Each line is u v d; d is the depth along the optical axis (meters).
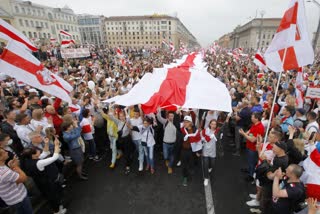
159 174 5.31
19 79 3.88
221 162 5.84
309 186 3.00
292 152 3.48
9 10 47.34
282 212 2.80
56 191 3.85
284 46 4.48
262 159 3.70
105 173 5.35
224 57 33.06
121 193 4.62
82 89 8.16
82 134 5.54
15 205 3.04
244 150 6.50
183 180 4.98
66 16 66.06
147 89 6.00
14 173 2.91
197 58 13.87
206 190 4.69
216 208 4.18
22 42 5.16
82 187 4.80
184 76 6.48
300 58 4.39
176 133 5.07
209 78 6.48
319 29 14.44
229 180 5.04
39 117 4.52
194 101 5.23
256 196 4.21
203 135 4.81
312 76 12.12
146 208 4.20
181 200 4.41
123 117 5.21
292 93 7.55
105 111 5.70
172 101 5.25
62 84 4.89
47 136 3.99
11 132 4.37
